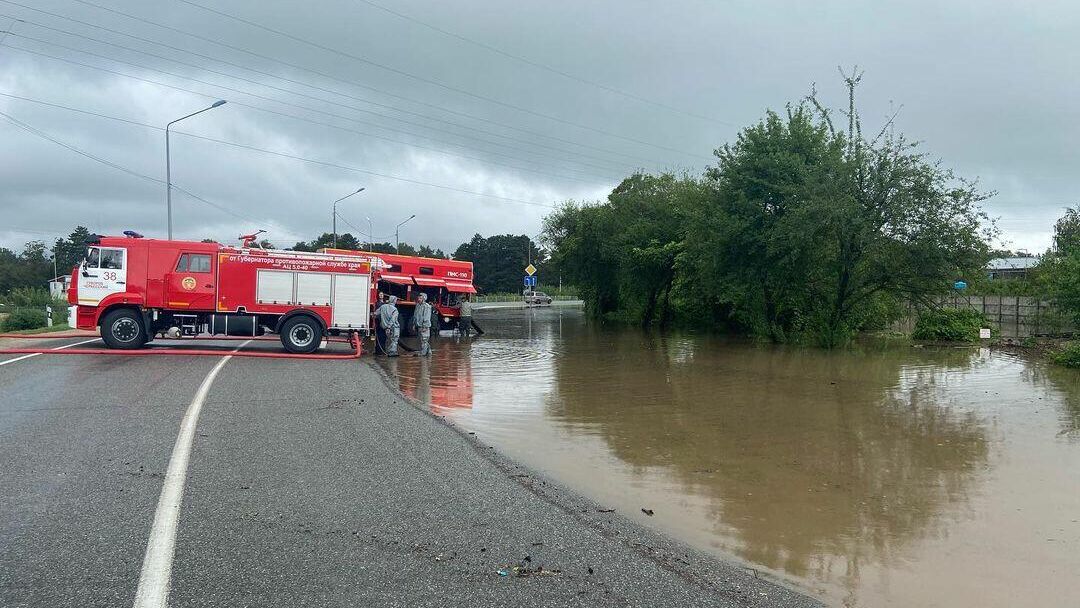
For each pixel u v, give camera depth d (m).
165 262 17.86
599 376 15.91
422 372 16.31
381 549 4.67
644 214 41.62
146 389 11.21
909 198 22.03
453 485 6.34
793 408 11.87
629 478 7.41
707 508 6.43
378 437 8.25
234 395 10.92
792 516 6.23
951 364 18.88
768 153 25.12
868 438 9.56
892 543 5.57
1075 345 19.14
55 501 5.42
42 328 27.59
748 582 4.56
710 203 26.84
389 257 28.09
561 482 7.14
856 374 16.59
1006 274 51.16
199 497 5.63
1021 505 6.61
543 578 4.31
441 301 29.02
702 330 33.91
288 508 5.45
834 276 24.78
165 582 4.01
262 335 18.72
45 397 10.24
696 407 11.87
